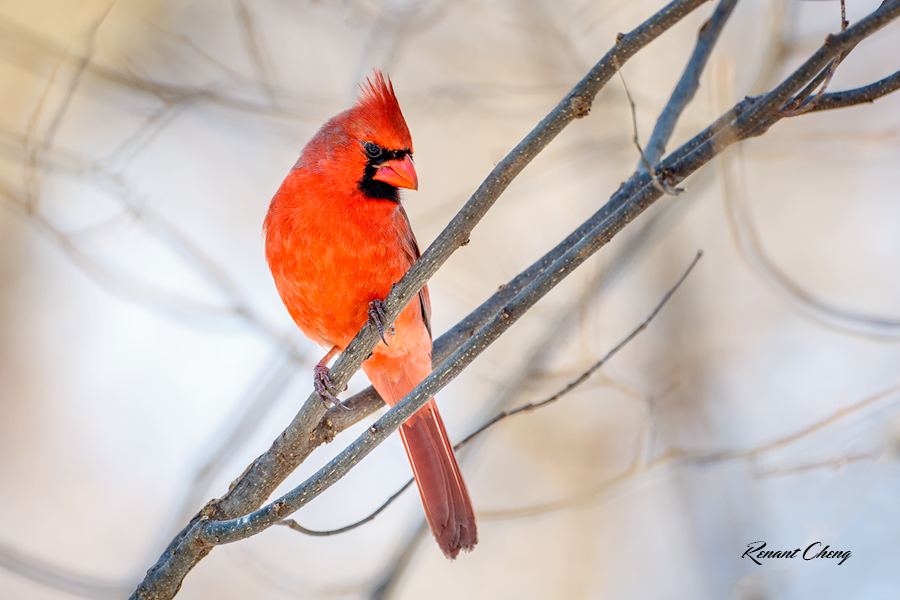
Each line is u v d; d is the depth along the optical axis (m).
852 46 4.49
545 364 9.45
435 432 7.00
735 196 8.98
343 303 6.72
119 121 11.90
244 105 9.80
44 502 11.12
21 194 10.00
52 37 11.18
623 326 11.39
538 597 11.27
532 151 4.87
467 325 7.00
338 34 11.57
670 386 9.12
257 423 8.84
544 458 11.86
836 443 8.80
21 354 11.95
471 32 12.04
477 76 12.03
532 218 12.12
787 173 12.40
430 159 12.57
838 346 11.23
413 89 11.64
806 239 12.18
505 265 11.57
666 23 4.62
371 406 7.04
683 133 10.80
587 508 11.60
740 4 11.66
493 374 11.54
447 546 6.78
